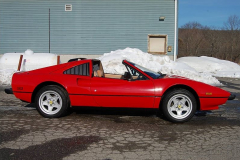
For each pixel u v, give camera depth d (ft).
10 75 38.11
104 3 63.52
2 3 63.62
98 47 64.69
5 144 12.73
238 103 24.20
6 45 64.69
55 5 63.77
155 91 16.62
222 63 66.49
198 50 111.96
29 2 63.62
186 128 15.84
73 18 64.03
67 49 64.80
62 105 17.38
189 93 16.62
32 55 45.27
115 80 17.17
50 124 16.30
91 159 11.06
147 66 45.29
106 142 13.16
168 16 63.31
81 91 17.04
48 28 64.34
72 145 12.68
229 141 13.56
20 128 15.39
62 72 17.75
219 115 19.38
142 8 63.36
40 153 11.66
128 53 49.39
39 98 17.53
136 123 16.80
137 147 12.52
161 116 18.66
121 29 64.08
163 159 11.16
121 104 17.02
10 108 20.71
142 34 63.98
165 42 64.18
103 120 17.43
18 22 64.13
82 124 16.40
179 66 50.14
